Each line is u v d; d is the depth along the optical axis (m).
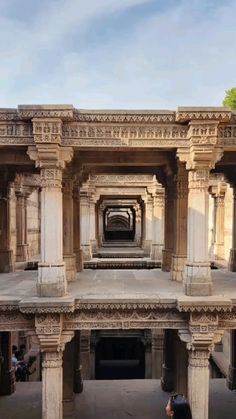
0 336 11.37
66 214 9.79
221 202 18.23
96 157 9.89
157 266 17.78
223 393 11.46
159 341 16.97
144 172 11.76
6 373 11.32
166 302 7.58
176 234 9.86
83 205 18.12
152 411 10.14
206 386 7.59
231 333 11.80
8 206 11.56
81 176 11.55
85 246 18.22
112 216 49.31
